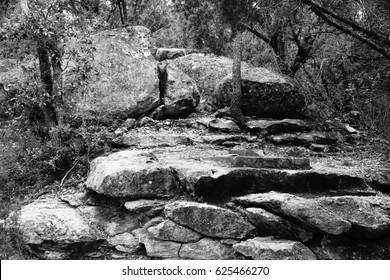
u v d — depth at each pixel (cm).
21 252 654
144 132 991
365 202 671
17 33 875
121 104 1036
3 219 722
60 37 911
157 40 1780
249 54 1563
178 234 661
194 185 698
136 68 1088
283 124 1030
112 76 1059
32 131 923
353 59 1239
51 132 878
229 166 745
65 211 707
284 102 1069
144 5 1884
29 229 658
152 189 711
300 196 709
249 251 627
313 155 955
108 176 707
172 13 1892
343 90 1270
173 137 939
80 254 661
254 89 1058
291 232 645
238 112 1045
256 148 951
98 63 1066
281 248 613
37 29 867
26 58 1009
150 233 666
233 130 1020
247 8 933
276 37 1369
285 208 638
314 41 1363
